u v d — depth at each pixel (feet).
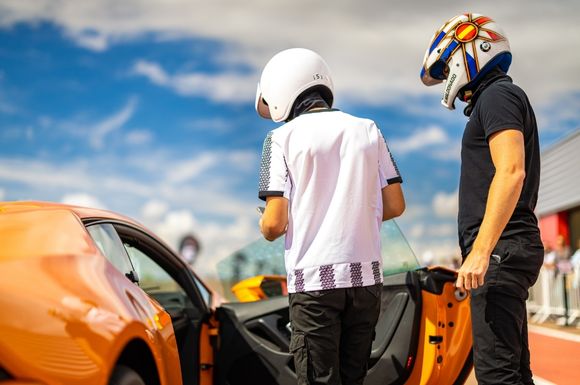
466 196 9.74
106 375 7.16
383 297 12.01
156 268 12.30
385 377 11.63
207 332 12.46
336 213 9.32
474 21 10.03
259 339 12.32
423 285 11.74
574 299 42.78
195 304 12.47
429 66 10.47
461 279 8.99
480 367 9.29
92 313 7.38
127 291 8.59
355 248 9.32
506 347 9.16
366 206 9.48
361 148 9.57
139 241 11.64
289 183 9.50
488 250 8.95
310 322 9.18
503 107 9.35
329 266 9.18
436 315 11.63
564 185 81.66
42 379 6.58
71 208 9.82
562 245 46.50
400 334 11.67
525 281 9.31
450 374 11.76
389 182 10.00
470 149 9.74
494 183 9.11
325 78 10.02
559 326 42.14
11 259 7.34
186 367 11.86
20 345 6.54
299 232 9.36
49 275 7.38
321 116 9.64
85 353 7.00
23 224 8.32
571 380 21.59
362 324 9.50
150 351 8.45
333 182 9.43
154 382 8.71
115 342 7.43
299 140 9.45
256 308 12.53
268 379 12.16
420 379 11.59
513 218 9.46
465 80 9.96
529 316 47.75
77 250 8.32
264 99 10.16
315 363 9.17
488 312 9.24
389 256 12.61
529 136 9.63
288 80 9.81
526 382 9.94
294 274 9.32
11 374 6.48
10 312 6.64
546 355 27.73
